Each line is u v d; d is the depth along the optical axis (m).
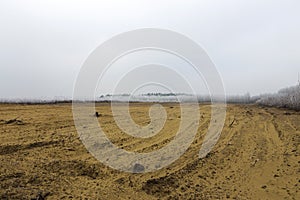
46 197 6.25
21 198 6.01
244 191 7.67
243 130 16.83
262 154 11.34
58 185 6.94
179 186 7.84
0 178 6.85
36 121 16.48
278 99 38.59
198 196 7.23
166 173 8.70
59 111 22.12
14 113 19.62
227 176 8.84
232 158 10.80
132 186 7.52
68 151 10.37
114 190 7.05
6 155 9.17
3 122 15.30
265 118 22.81
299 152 11.32
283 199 7.17
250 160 10.54
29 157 9.14
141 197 6.89
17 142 10.98
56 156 9.55
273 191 7.67
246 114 26.09
